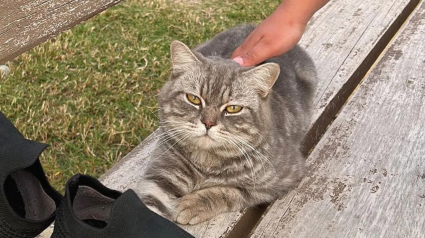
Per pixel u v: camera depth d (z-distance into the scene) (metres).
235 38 0.83
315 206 0.55
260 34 0.64
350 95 0.80
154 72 1.04
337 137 0.64
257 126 0.62
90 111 0.92
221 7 1.31
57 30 0.52
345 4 0.93
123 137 0.85
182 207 0.56
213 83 0.62
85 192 0.42
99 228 0.39
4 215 0.39
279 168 0.61
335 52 0.81
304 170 0.60
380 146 0.63
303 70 0.78
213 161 0.61
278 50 0.63
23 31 0.49
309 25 0.87
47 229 0.49
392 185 0.57
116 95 0.96
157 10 1.25
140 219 0.38
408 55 0.78
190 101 0.63
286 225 0.52
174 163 0.61
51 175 0.77
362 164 0.60
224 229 0.54
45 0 0.50
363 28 0.87
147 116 0.91
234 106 0.62
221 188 0.60
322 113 0.72
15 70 1.00
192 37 1.16
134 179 0.59
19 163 0.38
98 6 0.55
